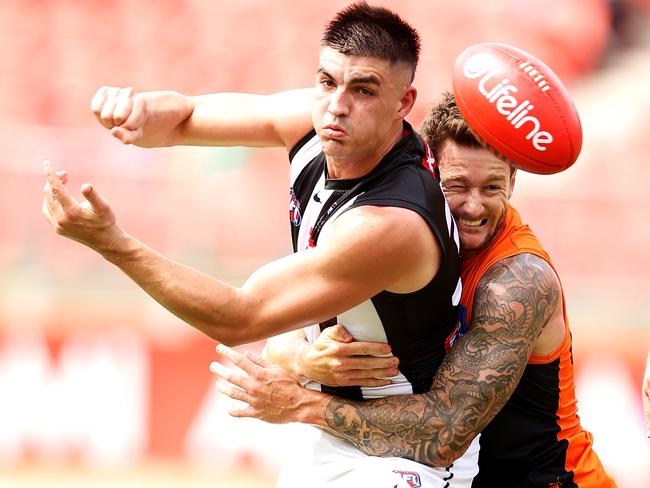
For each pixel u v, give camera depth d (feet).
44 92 117.91
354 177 39.63
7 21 123.75
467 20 133.28
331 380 40.98
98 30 124.98
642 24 133.90
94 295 84.94
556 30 133.49
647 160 112.47
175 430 82.17
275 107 43.55
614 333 87.10
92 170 92.99
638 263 97.25
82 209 35.83
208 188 93.71
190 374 82.79
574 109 39.04
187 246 92.53
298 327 38.14
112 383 82.58
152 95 41.98
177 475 81.61
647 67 132.05
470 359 40.42
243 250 92.99
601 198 98.48
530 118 38.27
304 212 41.63
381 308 39.81
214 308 36.83
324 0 131.13
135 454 81.76
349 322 40.91
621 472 81.61
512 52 39.55
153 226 92.38
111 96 40.68
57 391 82.33
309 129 42.42
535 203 98.17
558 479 44.24
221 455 82.17
